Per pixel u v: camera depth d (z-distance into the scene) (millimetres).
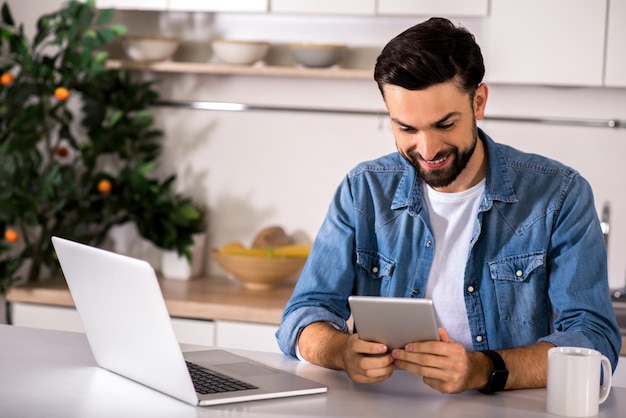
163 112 3934
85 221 3652
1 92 3553
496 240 2098
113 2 3635
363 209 2199
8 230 3479
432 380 1729
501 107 3617
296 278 3865
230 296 3482
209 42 3852
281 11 3492
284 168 3842
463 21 3559
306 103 3801
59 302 3510
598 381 1649
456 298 2113
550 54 3293
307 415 1604
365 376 1772
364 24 3709
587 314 1967
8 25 3664
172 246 3727
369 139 3748
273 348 3285
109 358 1858
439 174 1936
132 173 3680
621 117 3537
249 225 3889
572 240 2051
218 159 3902
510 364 1803
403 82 1833
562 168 2125
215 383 1765
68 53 3557
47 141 3711
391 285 2164
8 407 1619
